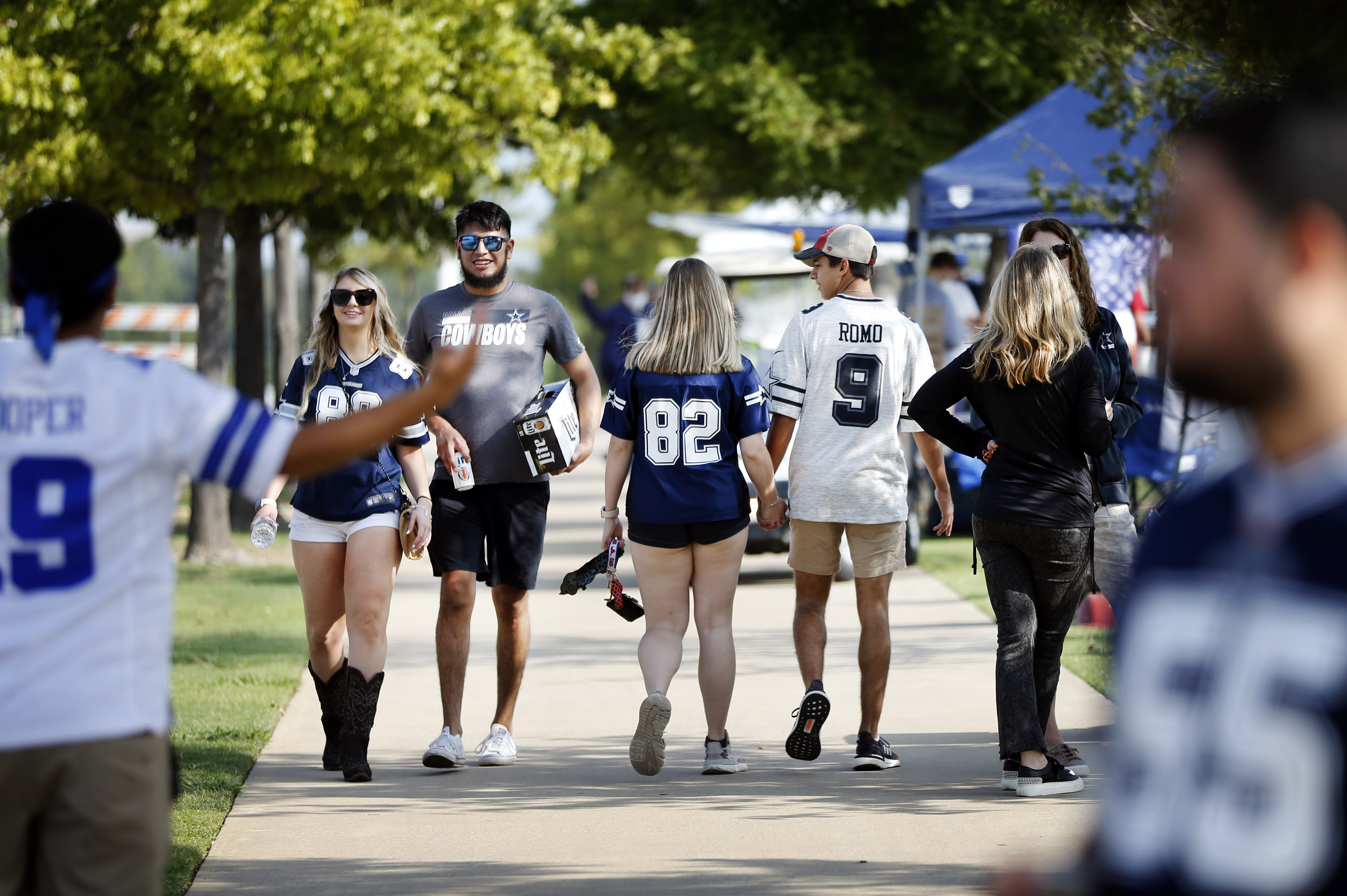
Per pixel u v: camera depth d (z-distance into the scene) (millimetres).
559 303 22375
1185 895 4625
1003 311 18594
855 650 30984
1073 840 16703
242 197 45000
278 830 18062
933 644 31562
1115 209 34625
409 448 20500
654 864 16438
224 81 40188
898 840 17266
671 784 20500
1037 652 19312
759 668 29266
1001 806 18766
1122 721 4980
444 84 45312
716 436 20781
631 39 54531
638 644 32469
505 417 21625
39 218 8672
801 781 20469
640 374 20922
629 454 21312
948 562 45594
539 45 53094
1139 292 44906
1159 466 44469
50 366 8438
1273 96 5086
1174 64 25578
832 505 20906
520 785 20531
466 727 24484
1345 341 4754
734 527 20891
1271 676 4559
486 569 21875
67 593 8172
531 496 21859
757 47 68750
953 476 51219
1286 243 4730
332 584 20672
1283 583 4629
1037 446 18641
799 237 42656
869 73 69438
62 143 40594
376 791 20156
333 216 62906
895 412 21203
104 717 8164
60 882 8195
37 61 39250
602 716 25297
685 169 80000
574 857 16766
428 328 22250
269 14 42094
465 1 45469
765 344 49031
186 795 19484
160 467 8484
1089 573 20094
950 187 44719
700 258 21219
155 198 49062
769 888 15469
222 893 15469
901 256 55781
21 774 8086
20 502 8203
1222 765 4605
